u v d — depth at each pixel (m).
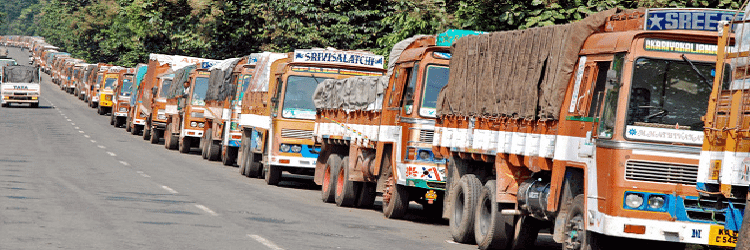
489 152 21.97
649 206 16.91
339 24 56.00
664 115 17.08
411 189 28.61
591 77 18.11
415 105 27.05
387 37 44.91
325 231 23.86
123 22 113.81
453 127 24.36
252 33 67.19
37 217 22.88
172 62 70.50
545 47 19.89
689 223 16.91
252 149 43.56
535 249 23.48
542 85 19.86
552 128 19.31
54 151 52.53
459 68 24.30
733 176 15.81
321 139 35.75
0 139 60.84
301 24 57.62
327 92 35.34
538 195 20.12
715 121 16.22
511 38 21.59
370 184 32.31
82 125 88.38
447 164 25.70
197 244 19.56
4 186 30.91
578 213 18.38
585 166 17.89
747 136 15.69
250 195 33.97
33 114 103.31
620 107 17.02
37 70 122.50
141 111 78.56
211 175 43.31
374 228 25.70
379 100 29.56
